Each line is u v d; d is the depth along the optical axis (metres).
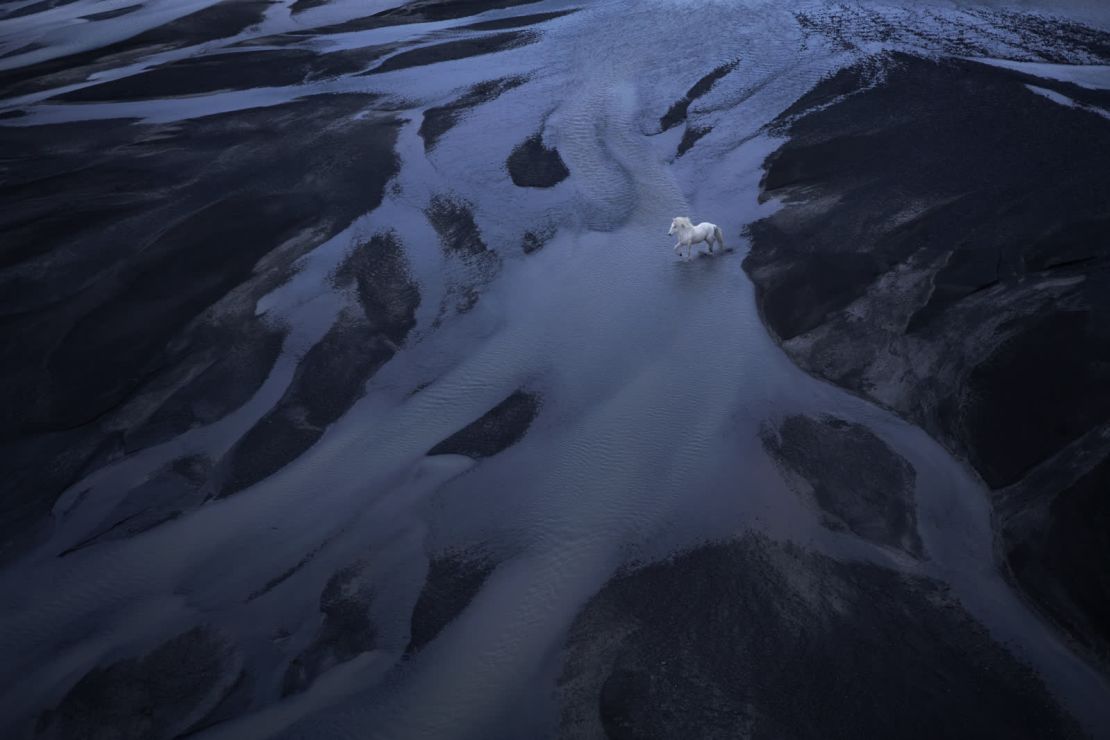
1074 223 19.28
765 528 13.44
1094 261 17.92
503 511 14.30
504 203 24.38
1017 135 23.97
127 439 16.47
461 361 18.03
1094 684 10.68
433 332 19.02
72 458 16.08
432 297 20.27
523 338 18.56
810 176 23.72
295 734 10.99
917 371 16.14
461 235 22.88
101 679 11.91
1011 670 10.92
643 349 17.88
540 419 16.28
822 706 10.62
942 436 14.79
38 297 21.00
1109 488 12.81
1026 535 12.66
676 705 10.84
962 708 10.48
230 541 14.11
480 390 17.19
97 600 13.18
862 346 17.02
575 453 15.38
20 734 11.20
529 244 22.23
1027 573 12.16
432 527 14.12
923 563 12.59
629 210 23.47
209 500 14.96
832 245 20.20
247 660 12.07
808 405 15.91
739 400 16.22
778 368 16.89
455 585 13.02
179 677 11.88
